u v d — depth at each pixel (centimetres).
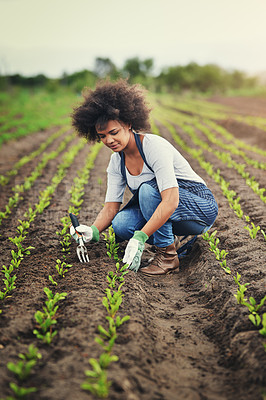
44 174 844
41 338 221
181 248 383
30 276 324
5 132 1730
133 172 324
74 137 1547
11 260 371
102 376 175
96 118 292
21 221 501
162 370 210
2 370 188
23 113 2834
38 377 184
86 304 258
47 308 265
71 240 419
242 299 262
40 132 1806
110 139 294
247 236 397
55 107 3656
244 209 517
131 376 190
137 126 305
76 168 907
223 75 8425
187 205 330
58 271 326
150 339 236
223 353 227
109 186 349
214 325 258
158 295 317
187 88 8188
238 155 1002
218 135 1472
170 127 1750
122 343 220
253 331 229
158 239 337
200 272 342
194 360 224
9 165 1022
